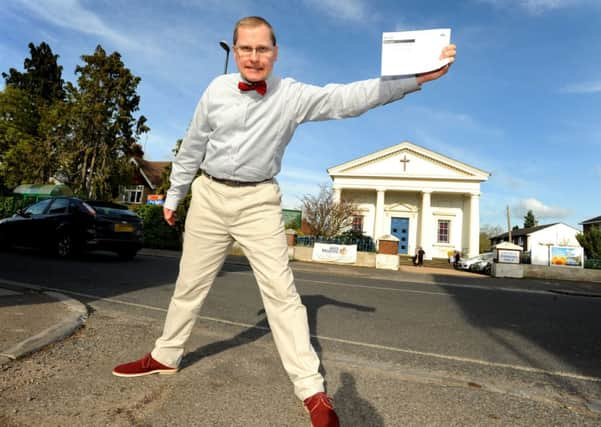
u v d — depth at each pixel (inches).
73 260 362.6
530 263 686.5
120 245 364.8
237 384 93.5
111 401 80.9
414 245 1109.7
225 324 155.6
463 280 486.6
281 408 82.2
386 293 292.2
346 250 657.6
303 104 73.9
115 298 197.3
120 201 1375.5
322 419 67.8
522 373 117.6
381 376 107.0
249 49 69.3
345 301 238.4
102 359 104.3
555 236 1737.2
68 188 872.3
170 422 73.9
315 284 323.0
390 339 149.8
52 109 1127.0
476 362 126.4
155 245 676.7
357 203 1142.3
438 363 122.6
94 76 1059.3
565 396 100.0
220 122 74.5
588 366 128.7
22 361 98.8
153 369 94.9
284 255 79.1
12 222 399.5
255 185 78.4
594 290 450.0
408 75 69.8
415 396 94.3
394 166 1079.0
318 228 922.1
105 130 1068.5
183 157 86.4
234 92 73.7
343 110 73.4
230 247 87.7
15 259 341.7
